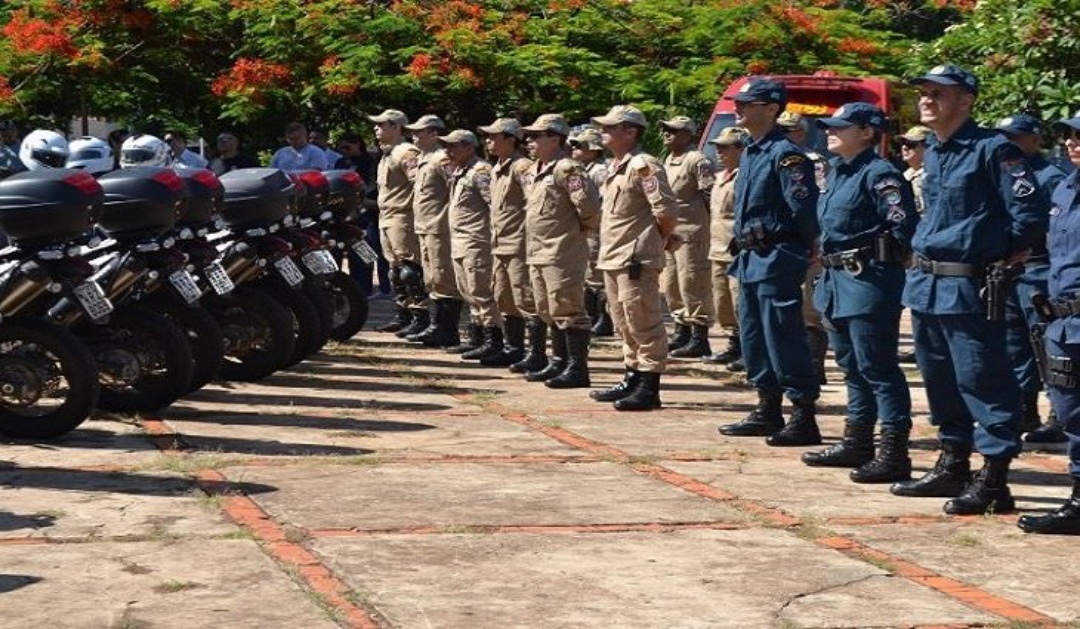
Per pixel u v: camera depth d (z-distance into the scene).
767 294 9.77
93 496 8.03
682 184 14.50
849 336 9.06
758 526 7.63
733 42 20.19
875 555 7.09
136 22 19.77
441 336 14.98
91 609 6.06
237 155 18.50
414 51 19.00
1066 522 7.57
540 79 19.05
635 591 6.43
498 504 8.00
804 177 9.54
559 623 5.97
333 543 7.12
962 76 7.84
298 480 8.51
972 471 8.60
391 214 15.51
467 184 13.95
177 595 6.26
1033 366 10.29
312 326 12.52
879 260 8.70
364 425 10.44
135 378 10.13
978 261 7.89
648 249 11.17
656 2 20.56
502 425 10.55
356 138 19.77
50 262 9.52
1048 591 6.55
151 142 11.69
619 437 10.15
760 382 10.21
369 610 6.09
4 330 9.44
